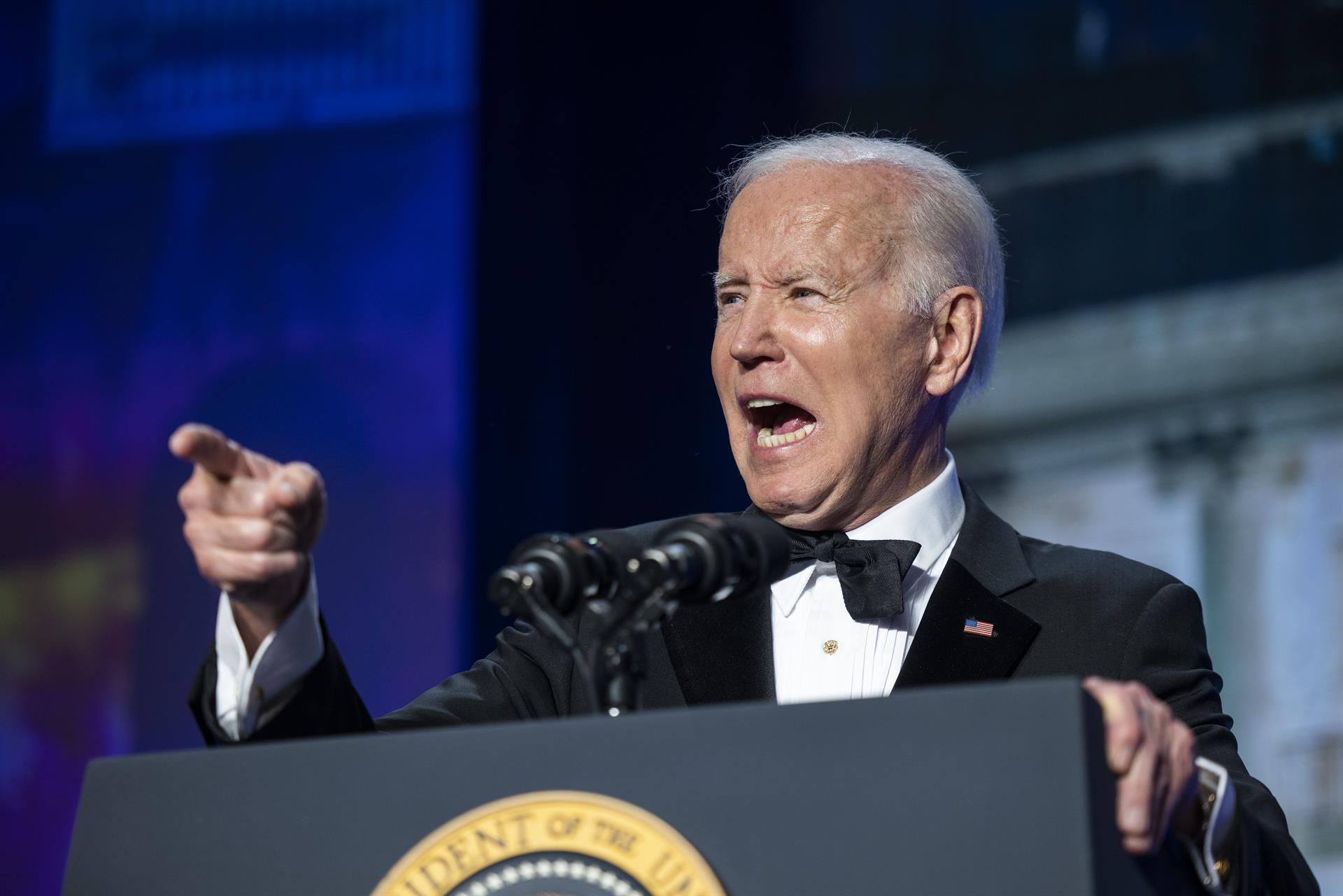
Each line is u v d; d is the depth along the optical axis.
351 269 19.61
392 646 18.66
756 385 7.46
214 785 4.55
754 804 4.07
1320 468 15.92
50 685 19.34
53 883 18.86
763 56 18.92
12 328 20.16
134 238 20.12
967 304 7.76
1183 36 17.31
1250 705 15.59
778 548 5.04
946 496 7.66
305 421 19.36
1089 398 16.86
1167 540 16.30
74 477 19.77
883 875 3.93
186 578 19.42
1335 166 16.56
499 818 4.18
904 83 18.34
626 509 18.58
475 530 18.75
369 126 19.86
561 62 19.50
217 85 20.30
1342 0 16.81
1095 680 4.39
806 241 7.52
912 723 4.02
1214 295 16.67
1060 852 3.81
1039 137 17.69
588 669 4.81
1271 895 5.28
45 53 20.66
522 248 19.25
